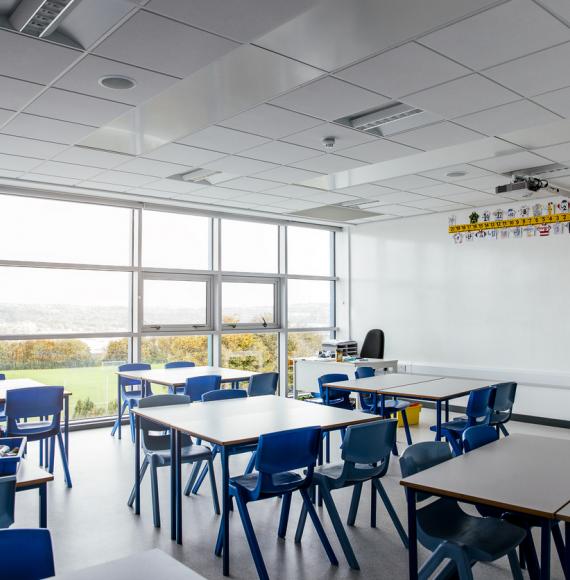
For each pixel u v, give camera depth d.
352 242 9.52
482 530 2.57
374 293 9.14
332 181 6.29
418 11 2.65
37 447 5.97
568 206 6.96
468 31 2.84
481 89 3.59
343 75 3.38
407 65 3.24
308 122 4.23
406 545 3.47
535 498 2.18
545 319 7.14
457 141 4.69
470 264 7.90
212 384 5.61
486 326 7.71
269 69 3.29
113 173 5.78
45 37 2.89
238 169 5.64
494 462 2.73
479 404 4.84
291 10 2.64
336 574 3.11
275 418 3.78
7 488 2.39
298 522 3.61
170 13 2.67
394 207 7.82
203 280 8.08
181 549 3.44
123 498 4.39
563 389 6.91
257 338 8.67
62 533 3.69
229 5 2.61
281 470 3.07
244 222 8.54
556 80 3.44
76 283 6.95
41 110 3.92
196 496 4.45
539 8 2.63
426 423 7.30
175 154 5.09
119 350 7.25
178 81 3.43
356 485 3.80
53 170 5.64
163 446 4.09
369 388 5.34
